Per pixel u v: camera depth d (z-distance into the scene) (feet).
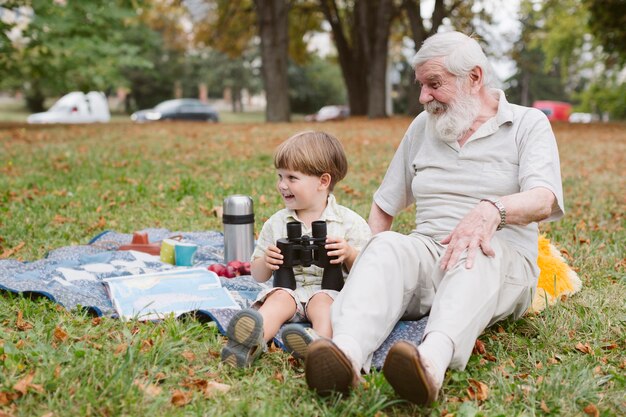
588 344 10.22
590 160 35.29
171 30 126.31
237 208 14.57
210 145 39.27
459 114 10.17
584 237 17.19
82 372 8.55
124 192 23.61
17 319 10.58
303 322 10.41
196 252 15.67
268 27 70.13
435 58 10.09
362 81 87.10
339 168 11.10
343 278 10.56
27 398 7.95
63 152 34.53
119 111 184.24
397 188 11.84
